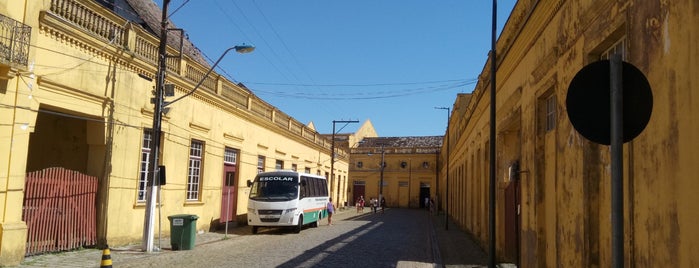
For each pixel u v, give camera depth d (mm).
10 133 10875
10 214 10922
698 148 3764
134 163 15445
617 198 3289
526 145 10227
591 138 3480
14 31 10539
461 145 30141
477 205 20297
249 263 12789
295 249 16188
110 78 14117
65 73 12352
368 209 56719
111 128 14195
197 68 19547
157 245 15734
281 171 23469
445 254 16375
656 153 4477
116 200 14586
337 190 49812
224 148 22594
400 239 21078
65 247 12891
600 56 6570
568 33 7406
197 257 13656
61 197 12758
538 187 9203
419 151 63906
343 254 15289
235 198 24047
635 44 4977
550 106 9031
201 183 20375
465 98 30500
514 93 11773
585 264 6441
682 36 4031
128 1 19328
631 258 5004
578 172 6824
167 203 17547
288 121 33188
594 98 3496
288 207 21875
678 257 4031
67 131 14883
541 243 9047
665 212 4281
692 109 3867
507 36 12570
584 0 6676
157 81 14656
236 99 23969
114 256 12992
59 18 11922
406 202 63656
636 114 3404
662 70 4379
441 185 59906
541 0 8398
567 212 7363
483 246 17688
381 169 61219
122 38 14586
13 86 10898
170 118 17469
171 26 22203
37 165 14773
